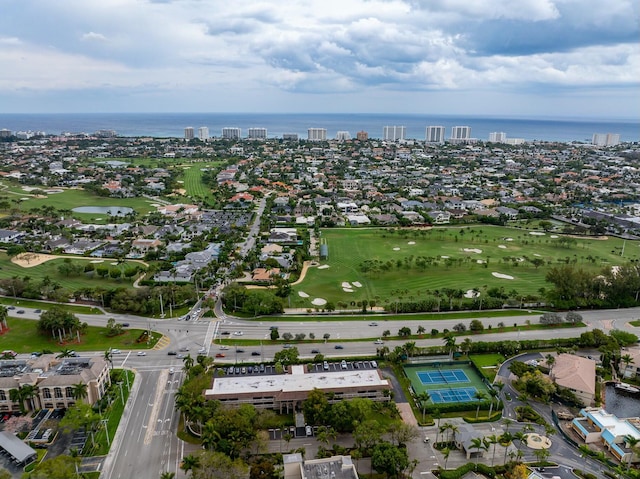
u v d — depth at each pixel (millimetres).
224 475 131750
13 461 144250
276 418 168125
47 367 180750
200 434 157500
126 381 186875
